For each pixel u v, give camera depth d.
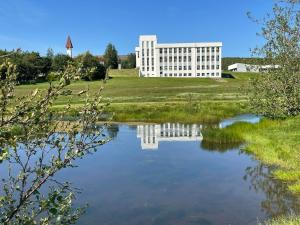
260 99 24.75
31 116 4.33
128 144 24.33
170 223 10.53
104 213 11.37
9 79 4.11
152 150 22.06
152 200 12.69
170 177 15.66
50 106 4.53
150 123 36.97
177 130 31.42
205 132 25.69
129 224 10.55
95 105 4.88
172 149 22.31
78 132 4.88
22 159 16.09
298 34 16.16
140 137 27.48
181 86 107.00
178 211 11.56
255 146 20.84
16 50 4.17
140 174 16.27
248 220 10.77
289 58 17.11
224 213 11.38
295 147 18.62
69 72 4.43
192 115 39.72
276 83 20.42
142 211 11.64
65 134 4.88
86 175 16.03
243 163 18.03
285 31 16.31
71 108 4.88
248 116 41.88
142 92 88.06
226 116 41.41
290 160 16.94
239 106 46.03
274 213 11.23
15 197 9.46
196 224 10.56
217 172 16.42
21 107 4.27
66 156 4.86
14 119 4.33
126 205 12.16
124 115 39.91
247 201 12.48
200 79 133.25
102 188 14.02
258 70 22.80
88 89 4.76
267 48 19.22
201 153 20.91
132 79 130.62
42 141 4.73
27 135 4.55
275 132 23.72
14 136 4.42
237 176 15.63
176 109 44.41
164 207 11.95
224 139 24.11
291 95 19.12
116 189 13.93
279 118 27.12
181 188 14.07
